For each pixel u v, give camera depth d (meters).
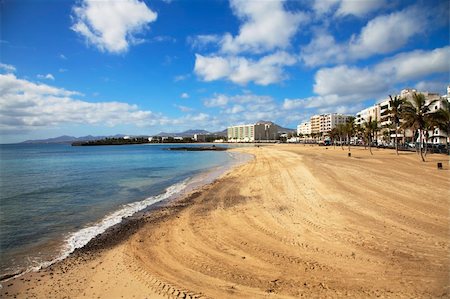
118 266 8.25
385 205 12.88
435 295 5.87
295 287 6.47
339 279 6.71
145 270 7.83
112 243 10.38
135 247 9.70
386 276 6.73
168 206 16.12
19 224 13.23
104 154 91.62
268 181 22.23
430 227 9.91
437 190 15.72
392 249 8.22
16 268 8.49
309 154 52.72
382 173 22.70
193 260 8.27
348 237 9.29
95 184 25.81
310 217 11.71
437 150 46.47
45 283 7.48
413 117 34.22
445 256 7.64
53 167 44.75
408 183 17.98
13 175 33.59
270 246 8.95
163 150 126.06
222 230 10.84
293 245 8.91
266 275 7.11
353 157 41.31
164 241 10.09
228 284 6.78
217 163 49.19
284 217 11.95
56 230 12.30
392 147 62.78
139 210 15.57
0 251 9.89
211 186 22.38
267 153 70.88
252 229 10.71
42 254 9.58
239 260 8.08
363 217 11.30
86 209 16.17
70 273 8.02
